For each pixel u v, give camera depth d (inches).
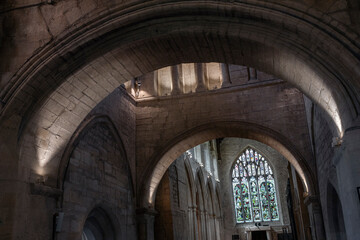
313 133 551.5
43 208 380.2
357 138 277.7
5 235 327.0
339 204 468.4
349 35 279.1
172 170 802.2
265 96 625.6
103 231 533.3
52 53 355.3
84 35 352.2
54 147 408.8
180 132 638.5
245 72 646.5
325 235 535.5
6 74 357.1
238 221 1408.7
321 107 366.9
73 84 390.0
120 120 597.9
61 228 406.9
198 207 1049.5
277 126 603.8
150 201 641.6
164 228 729.0
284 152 638.5
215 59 420.8
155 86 682.2
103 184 515.8
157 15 345.7
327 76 307.4
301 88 379.6
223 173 1469.0
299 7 294.0
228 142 1512.1
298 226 892.6
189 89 682.8
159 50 395.9
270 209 1397.6
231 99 637.3
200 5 327.9
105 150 538.6
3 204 334.0
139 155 641.0
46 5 372.5
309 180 565.0
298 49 315.9
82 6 359.3
